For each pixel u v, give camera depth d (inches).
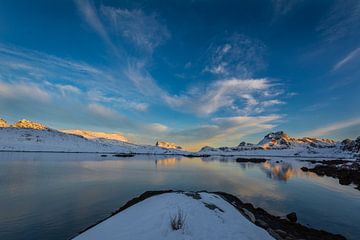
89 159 3161.9
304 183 1333.7
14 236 481.4
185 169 2140.7
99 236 336.5
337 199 909.8
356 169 1820.9
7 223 556.4
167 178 1460.4
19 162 2190.0
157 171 1900.8
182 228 319.0
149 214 402.6
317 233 512.1
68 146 6835.6
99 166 2169.0
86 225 545.3
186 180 1376.7
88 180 1255.5
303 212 722.8
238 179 1470.2
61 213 639.8
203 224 355.6
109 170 1845.5
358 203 843.4
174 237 291.1
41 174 1421.0
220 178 1507.1
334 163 2970.0
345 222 631.2
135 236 302.7
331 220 647.1
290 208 767.1
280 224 561.6
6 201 760.3
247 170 2148.1
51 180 1204.5
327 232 519.8
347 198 928.9
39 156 3316.9
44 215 620.1
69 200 789.2
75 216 614.2
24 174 1391.5
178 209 407.5
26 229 519.2
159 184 1204.5
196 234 312.3
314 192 1051.3
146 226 337.1
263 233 404.8
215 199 601.3
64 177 1334.9
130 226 354.3
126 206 653.9
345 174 1642.5
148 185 1160.8
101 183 1171.9
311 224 613.0
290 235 462.9
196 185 1204.5
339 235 502.9
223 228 359.3
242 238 334.3
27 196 835.4
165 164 2773.1
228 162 3570.4
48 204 733.3
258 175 1724.9
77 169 1798.7
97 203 755.4
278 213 706.2
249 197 925.8
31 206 706.2
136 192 954.1
